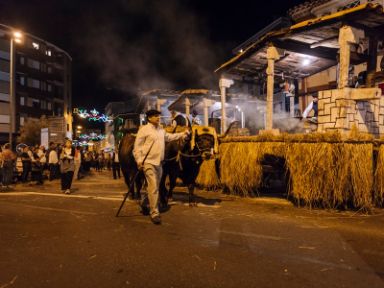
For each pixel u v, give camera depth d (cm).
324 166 671
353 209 679
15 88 4903
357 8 777
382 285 325
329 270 362
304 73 1350
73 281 342
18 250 441
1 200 868
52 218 633
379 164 662
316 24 881
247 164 820
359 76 1193
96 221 598
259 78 1420
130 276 352
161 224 569
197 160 701
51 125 2316
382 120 932
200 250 430
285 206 725
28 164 1387
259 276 347
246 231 520
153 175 593
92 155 2812
